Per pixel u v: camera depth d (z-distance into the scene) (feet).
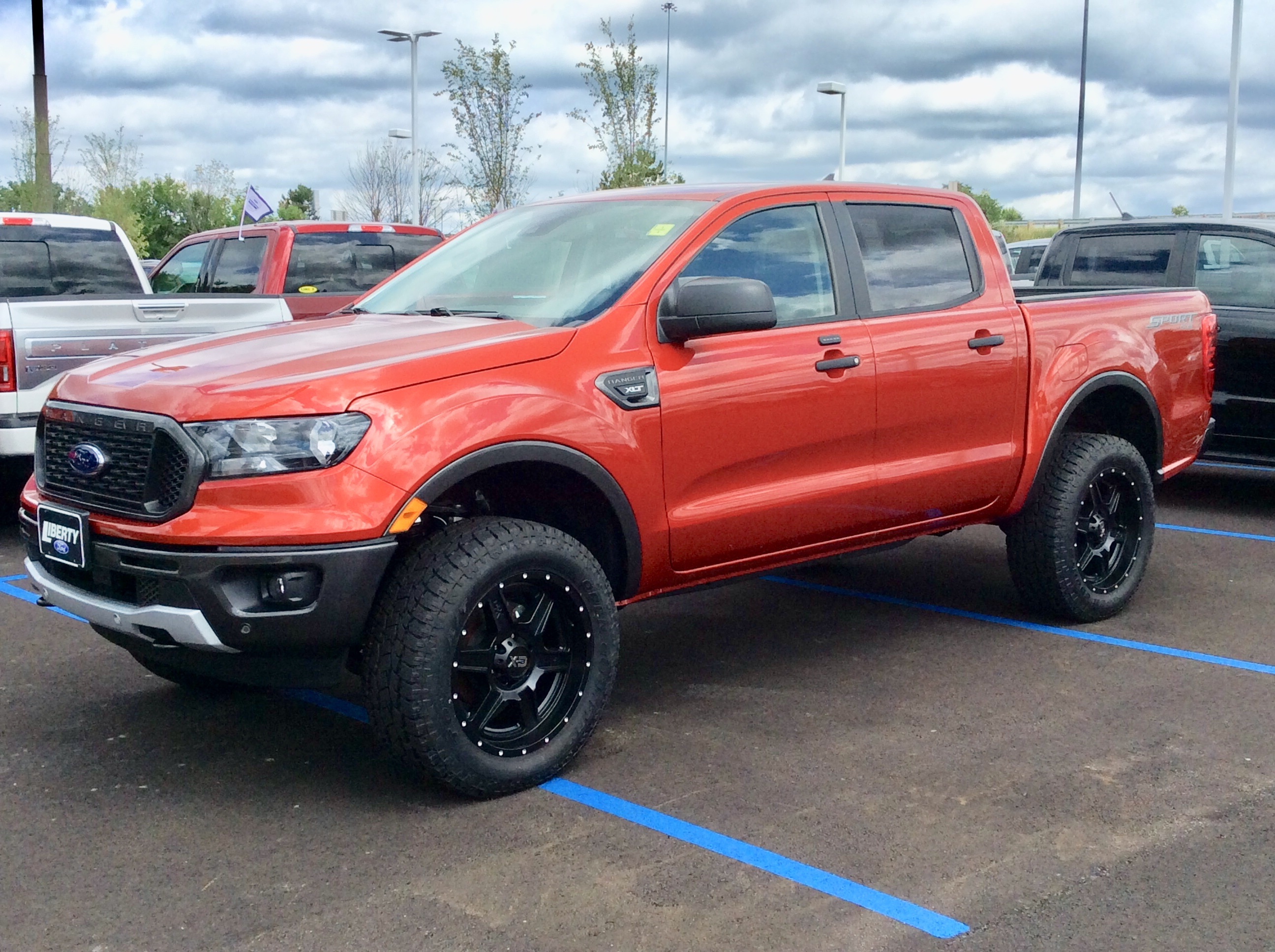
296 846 11.66
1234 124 70.33
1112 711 15.25
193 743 14.33
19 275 28.73
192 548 11.48
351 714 15.34
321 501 11.50
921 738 14.37
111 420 12.27
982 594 21.29
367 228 35.63
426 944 9.91
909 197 17.39
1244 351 26.94
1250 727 14.69
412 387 12.16
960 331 16.96
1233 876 10.97
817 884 10.85
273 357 12.69
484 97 79.00
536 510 14.21
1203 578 22.13
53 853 11.54
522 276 15.30
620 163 77.51
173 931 10.12
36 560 13.76
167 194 124.36
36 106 56.18
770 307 13.69
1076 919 10.25
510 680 12.72
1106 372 18.76
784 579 22.58
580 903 10.53
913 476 16.44
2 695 15.99
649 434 13.74
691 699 15.87
